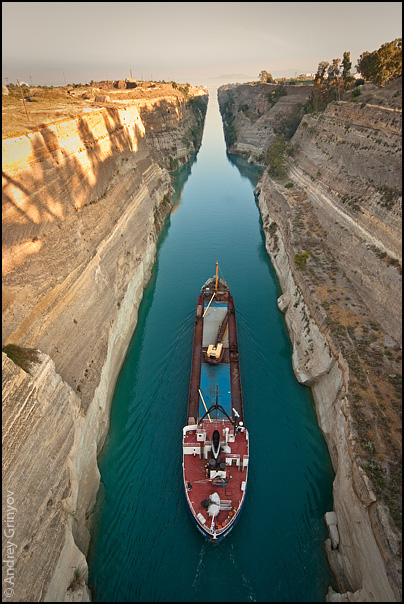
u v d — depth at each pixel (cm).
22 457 1753
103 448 2809
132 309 4056
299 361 3438
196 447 2517
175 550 2238
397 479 2109
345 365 2883
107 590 2069
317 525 2344
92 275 3212
